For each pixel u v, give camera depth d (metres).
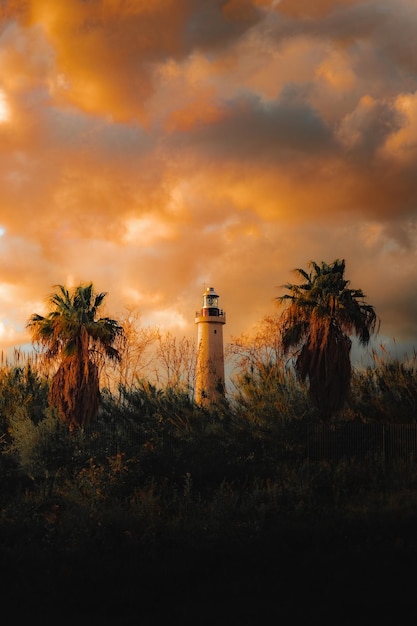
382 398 31.98
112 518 14.70
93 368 34.94
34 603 9.27
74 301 36.16
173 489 19.75
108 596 9.48
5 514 15.54
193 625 8.32
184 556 11.64
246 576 10.48
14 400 37.69
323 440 28.36
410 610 8.56
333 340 30.86
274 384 34.06
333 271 32.75
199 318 58.56
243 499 18.08
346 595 9.15
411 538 12.98
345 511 16.47
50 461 27.17
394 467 24.42
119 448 26.27
